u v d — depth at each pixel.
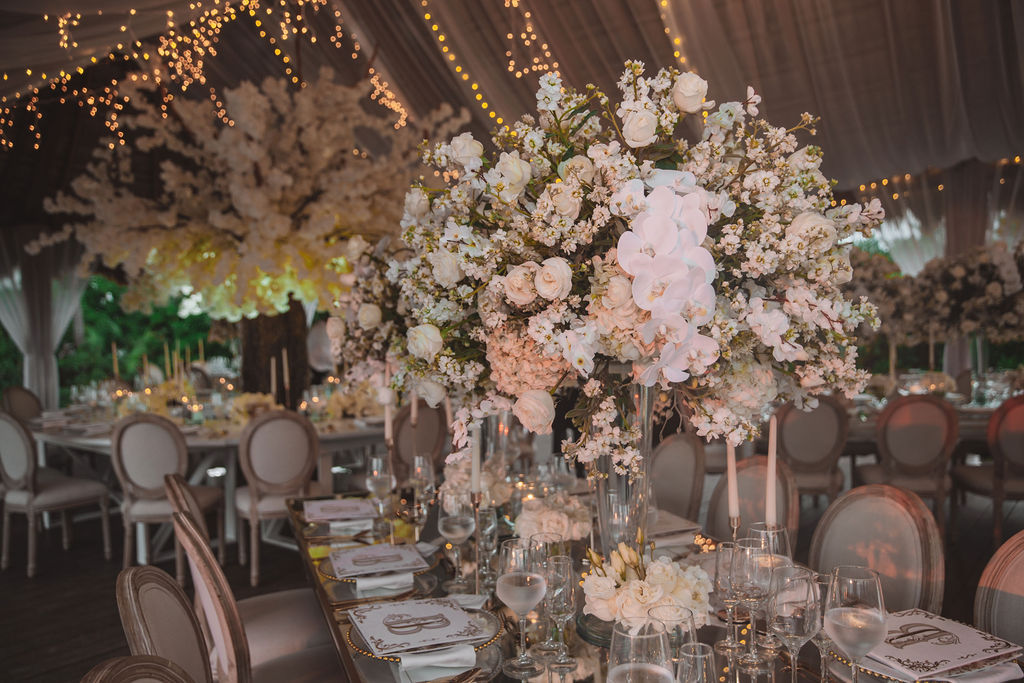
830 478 4.96
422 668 1.65
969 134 5.82
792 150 1.70
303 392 5.86
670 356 1.45
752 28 4.61
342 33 5.57
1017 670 1.57
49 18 4.07
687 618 1.31
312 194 5.21
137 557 5.34
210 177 5.16
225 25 5.83
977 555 4.82
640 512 1.76
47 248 9.70
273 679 2.28
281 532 5.93
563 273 1.51
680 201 1.48
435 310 1.73
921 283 6.96
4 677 3.58
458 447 1.78
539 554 1.60
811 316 1.57
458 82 5.23
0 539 5.98
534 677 1.61
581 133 1.74
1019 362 8.90
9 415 4.99
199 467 5.49
